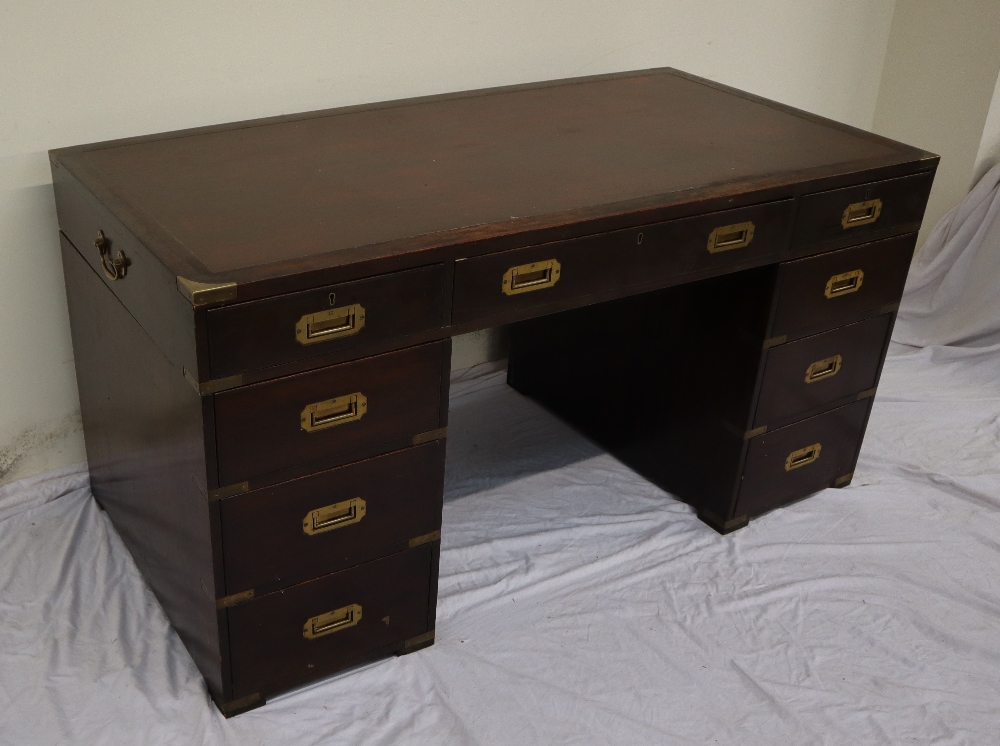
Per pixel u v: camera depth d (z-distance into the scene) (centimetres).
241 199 152
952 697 172
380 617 167
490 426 238
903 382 262
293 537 150
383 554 161
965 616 190
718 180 169
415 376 149
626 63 239
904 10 278
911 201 190
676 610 187
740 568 198
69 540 191
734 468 199
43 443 201
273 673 160
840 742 162
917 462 234
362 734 158
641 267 162
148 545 175
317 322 135
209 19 182
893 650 181
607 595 189
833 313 193
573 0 223
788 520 212
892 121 291
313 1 191
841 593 193
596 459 228
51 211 182
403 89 210
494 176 166
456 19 209
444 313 146
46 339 192
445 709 163
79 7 169
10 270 183
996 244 260
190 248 135
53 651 167
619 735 161
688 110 206
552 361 238
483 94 207
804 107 280
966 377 265
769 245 175
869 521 214
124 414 169
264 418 138
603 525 207
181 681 164
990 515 218
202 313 126
